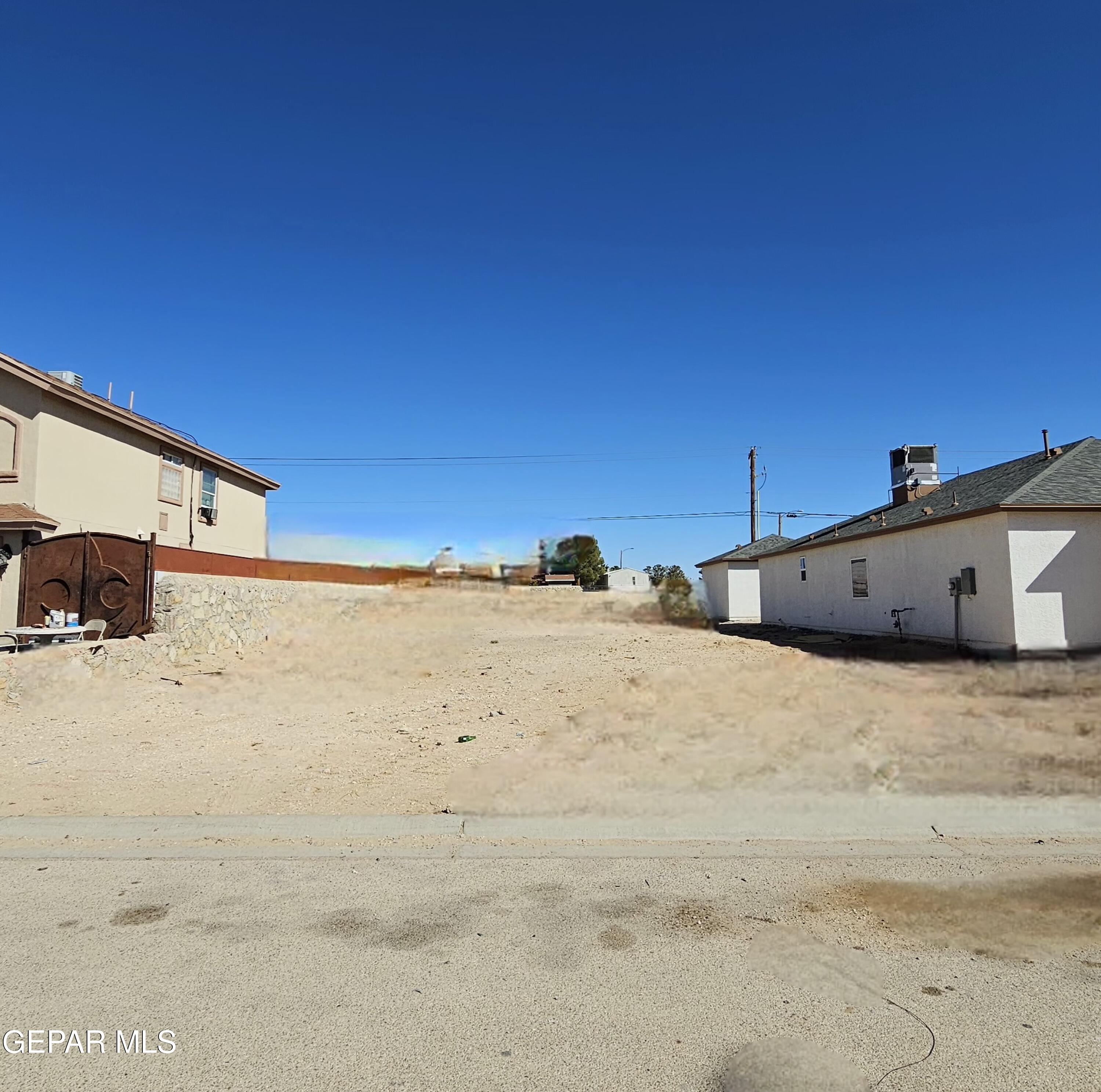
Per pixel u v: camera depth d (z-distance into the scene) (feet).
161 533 63.05
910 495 69.87
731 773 22.82
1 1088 9.05
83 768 24.06
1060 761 24.00
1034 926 13.34
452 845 17.63
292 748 26.45
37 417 49.55
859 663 45.55
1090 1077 9.17
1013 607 45.16
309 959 12.17
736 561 97.96
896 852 17.13
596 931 13.19
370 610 76.07
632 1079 9.20
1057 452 54.03
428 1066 9.45
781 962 12.05
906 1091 8.93
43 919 13.64
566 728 28.76
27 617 46.14
